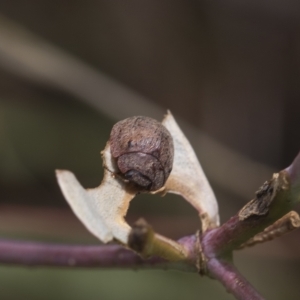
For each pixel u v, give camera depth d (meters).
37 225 0.27
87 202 0.18
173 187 0.19
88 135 0.35
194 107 0.42
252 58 0.42
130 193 0.19
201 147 0.37
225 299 0.25
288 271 0.27
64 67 0.35
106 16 0.43
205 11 0.42
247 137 0.41
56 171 0.18
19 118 0.34
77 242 0.26
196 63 0.43
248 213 0.18
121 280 0.25
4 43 0.34
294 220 0.19
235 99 0.42
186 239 0.19
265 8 0.41
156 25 0.43
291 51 0.41
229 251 0.19
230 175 0.36
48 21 0.42
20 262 0.22
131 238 0.18
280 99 0.41
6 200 0.33
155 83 0.43
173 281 0.25
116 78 0.43
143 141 0.19
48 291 0.24
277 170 0.40
